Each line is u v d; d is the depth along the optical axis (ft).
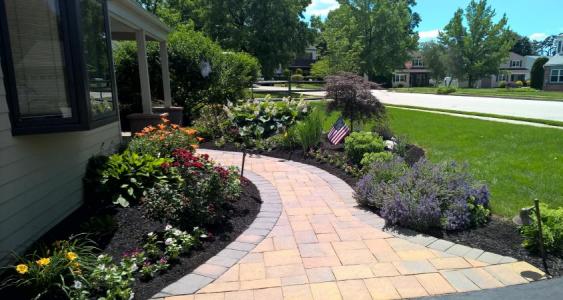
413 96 85.76
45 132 11.20
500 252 10.62
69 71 11.57
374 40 127.65
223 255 10.57
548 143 25.41
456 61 141.28
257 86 114.52
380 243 11.31
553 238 10.36
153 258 10.04
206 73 37.70
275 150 24.09
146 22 27.04
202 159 15.28
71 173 13.78
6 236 10.23
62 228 12.20
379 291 8.86
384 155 18.31
